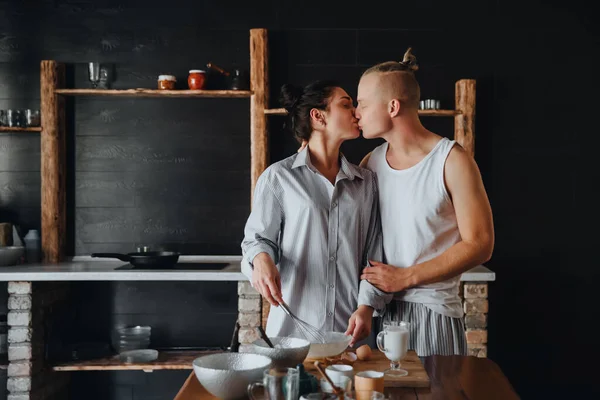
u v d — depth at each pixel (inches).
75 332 166.1
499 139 166.9
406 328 78.0
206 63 167.5
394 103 91.4
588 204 166.7
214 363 69.9
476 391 72.0
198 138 168.2
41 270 145.5
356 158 166.9
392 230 94.0
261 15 166.9
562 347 167.2
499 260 167.0
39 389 147.0
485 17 166.9
